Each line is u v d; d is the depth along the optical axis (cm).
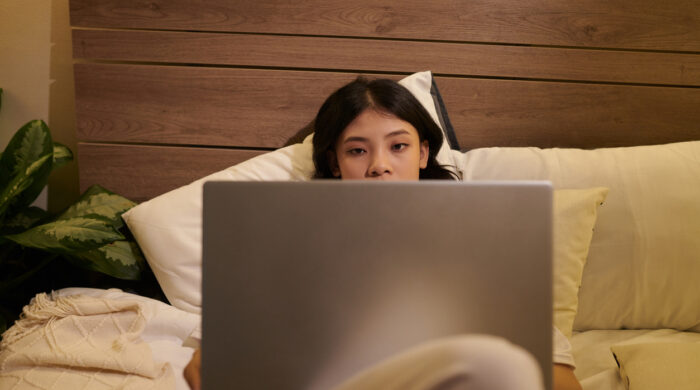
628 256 115
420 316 44
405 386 41
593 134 141
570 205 108
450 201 43
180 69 135
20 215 128
